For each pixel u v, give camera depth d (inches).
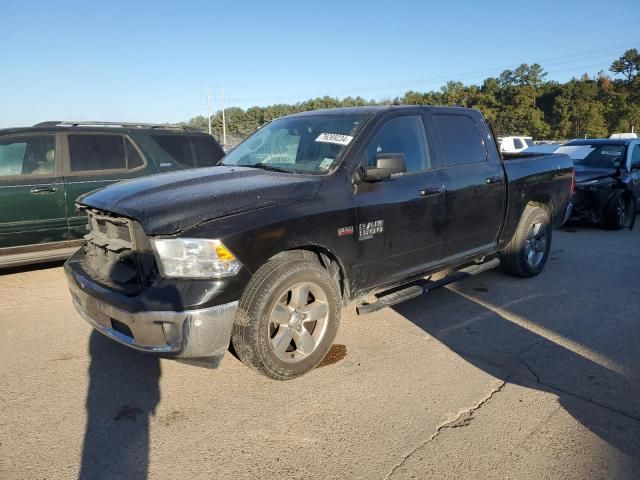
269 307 126.7
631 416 121.7
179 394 131.5
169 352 117.5
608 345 162.7
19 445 109.8
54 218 232.7
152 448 109.3
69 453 107.3
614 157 402.0
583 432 115.1
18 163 227.9
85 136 246.5
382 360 151.3
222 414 122.3
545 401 128.3
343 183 148.1
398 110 172.1
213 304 117.7
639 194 397.1
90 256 146.9
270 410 124.0
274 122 196.4
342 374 142.4
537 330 174.9
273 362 130.1
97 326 133.0
